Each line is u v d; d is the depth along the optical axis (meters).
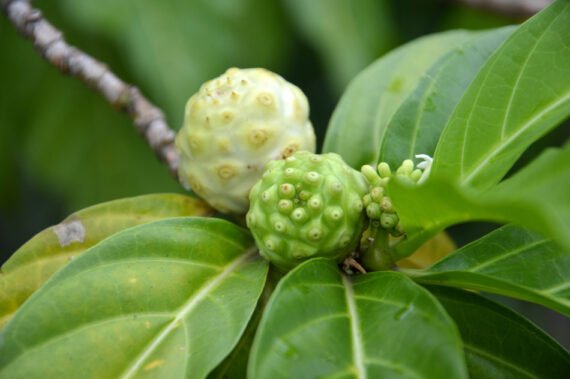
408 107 0.63
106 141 1.04
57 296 0.57
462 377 0.51
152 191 1.04
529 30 0.60
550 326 1.22
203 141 0.61
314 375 0.52
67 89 1.02
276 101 0.61
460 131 0.59
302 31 1.06
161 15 0.92
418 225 0.57
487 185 0.58
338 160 0.59
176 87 0.91
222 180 0.61
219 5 0.95
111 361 0.56
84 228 0.63
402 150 0.62
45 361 0.56
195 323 0.57
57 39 0.73
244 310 0.57
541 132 0.57
